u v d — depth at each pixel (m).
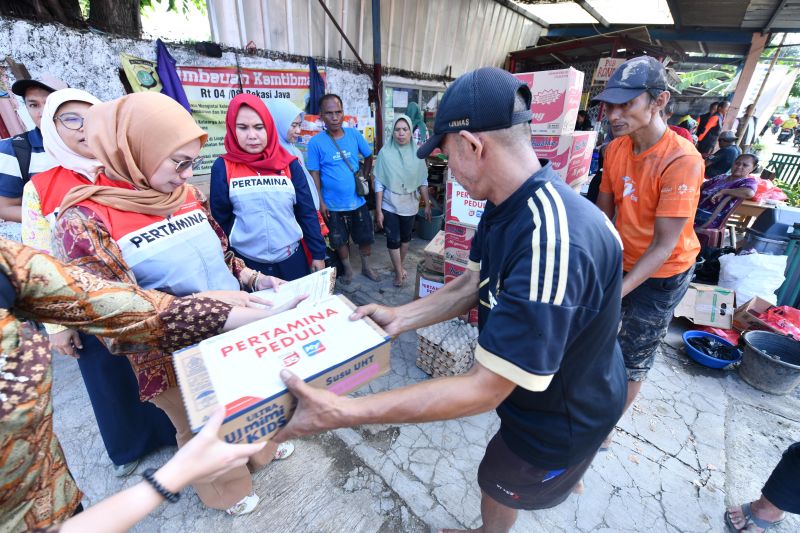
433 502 1.75
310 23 3.81
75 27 2.49
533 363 0.76
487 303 1.05
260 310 1.09
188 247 1.30
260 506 1.72
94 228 1.08
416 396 0.80
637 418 2.24
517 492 1.21
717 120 6.77
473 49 6.41
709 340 2.85
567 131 2.21
